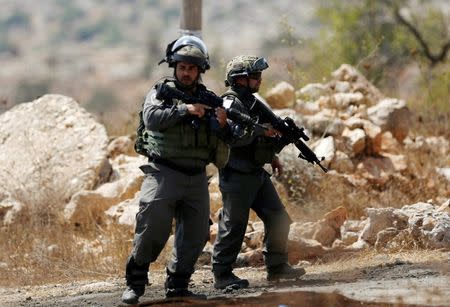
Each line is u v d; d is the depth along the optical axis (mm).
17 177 34656
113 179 35031
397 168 34844
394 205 32688
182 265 21578
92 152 35125
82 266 28344
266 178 23500
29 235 31484
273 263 23656
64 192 33938
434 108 44062
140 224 21109
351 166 34281
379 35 55062
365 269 24219
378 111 36969
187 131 20812
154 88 20969
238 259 26719
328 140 34375
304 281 23312
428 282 21578
